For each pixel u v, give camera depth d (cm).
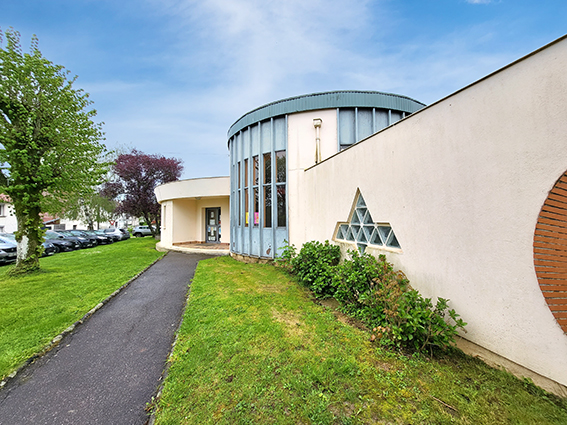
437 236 295
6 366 283
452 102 277
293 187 772
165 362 296
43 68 724
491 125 237
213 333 341
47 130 729
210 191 1260
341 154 530
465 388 218
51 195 823
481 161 246
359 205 474
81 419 211
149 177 2056
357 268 409
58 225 3297
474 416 188
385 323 302
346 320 375
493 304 236
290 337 324
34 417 214
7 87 694
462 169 265
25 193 726
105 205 2638
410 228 338
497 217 232
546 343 199
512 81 221
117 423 206
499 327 231
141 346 333
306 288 550
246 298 484
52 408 224
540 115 200
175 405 215
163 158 2161
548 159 194
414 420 188
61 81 764
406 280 337
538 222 202
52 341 341
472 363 251
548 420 179
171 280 673
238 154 961
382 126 750
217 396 223
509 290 223
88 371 279
